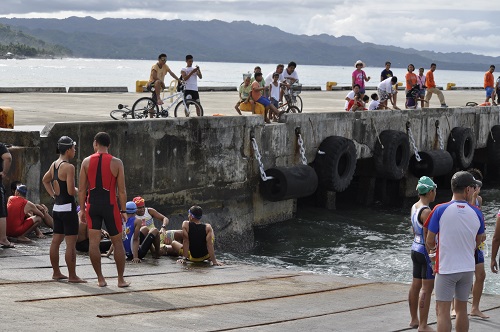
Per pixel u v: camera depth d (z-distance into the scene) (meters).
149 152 20.44
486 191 36.00
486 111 37.66
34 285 12.16
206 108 32.91
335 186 26.75
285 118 25.36
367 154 29.50
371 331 10.48
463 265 9.00
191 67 24.61
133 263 15.41
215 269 15.66
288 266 21.08
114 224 12.26
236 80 126.06
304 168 25.02
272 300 12.62
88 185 12.18
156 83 23.81
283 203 25.61
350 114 28.34
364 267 21.05
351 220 27.08
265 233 24.50
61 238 12.67
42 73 174.00
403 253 22.78
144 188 20.39
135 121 19.89
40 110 29.28
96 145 12.15
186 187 21.70
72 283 12.58
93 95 40.38
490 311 12.35
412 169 32.16
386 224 27.05
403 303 12.96
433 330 10.33
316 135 26.66
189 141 21.66
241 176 23.59
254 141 23.78
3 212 15.17
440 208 9.12
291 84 29.05
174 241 16.69
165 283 13.43
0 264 13.73
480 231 9.12
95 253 12.31
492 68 39.28
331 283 14.89
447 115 34.66
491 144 38.16
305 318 11.20
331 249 23.19
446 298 9.09
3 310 10.14
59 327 9.38
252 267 16.47
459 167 35.31
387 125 30.58
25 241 15.83
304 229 25.12
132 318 10.32
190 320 10.50
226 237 23.14
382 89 32.06
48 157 17.80
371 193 30.47
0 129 17.70
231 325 10.36
